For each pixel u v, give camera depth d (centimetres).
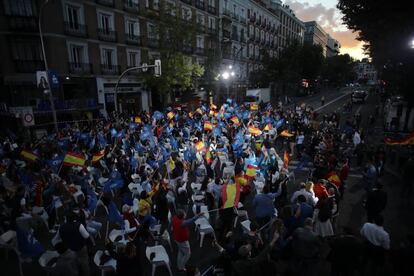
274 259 604
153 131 1794
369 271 628
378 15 1313
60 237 576
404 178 1034
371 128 2398
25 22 2181
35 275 669
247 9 5175
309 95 6334
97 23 2617
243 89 5141
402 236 789
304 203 658
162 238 717
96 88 2633
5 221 805
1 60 2212
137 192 977
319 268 655
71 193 848
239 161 1089
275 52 6575
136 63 3059
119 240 662
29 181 1006
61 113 2222
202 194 926
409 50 1369
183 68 2750
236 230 823
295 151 1739
